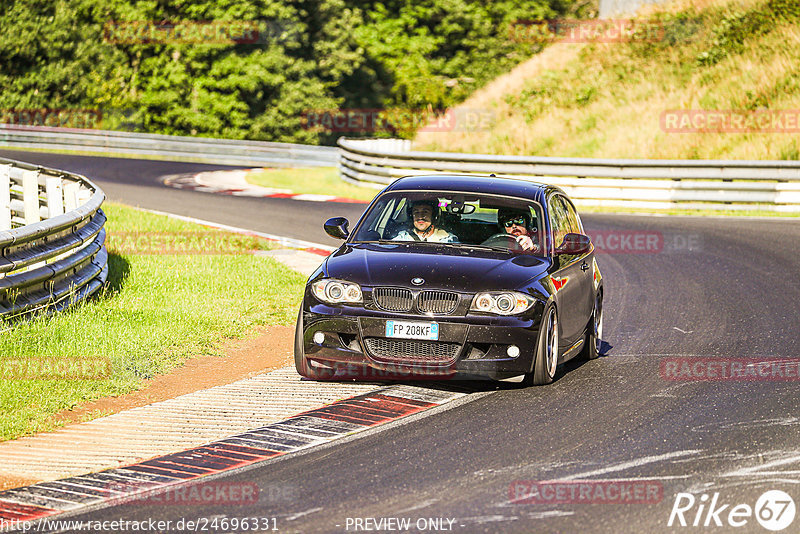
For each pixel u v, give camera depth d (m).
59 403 26.73
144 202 82.12
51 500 20.08
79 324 34.41
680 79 121.38
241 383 29.80
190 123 191.38
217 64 192.12
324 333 28.77
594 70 131.88
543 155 115.19
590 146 113.19
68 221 36.94
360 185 101.12
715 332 38.59
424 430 24.92
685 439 24.34
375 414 26.39
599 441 24.12
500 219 31.92
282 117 195.88
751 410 27.12
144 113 193.88
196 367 31.70
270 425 25.39
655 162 84.88
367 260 29.69
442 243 31.30
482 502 19.84
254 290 44.03
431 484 20.92
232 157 142.88
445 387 29.38
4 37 184.12
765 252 60.03
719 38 125.62
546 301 28.98
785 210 82.69
